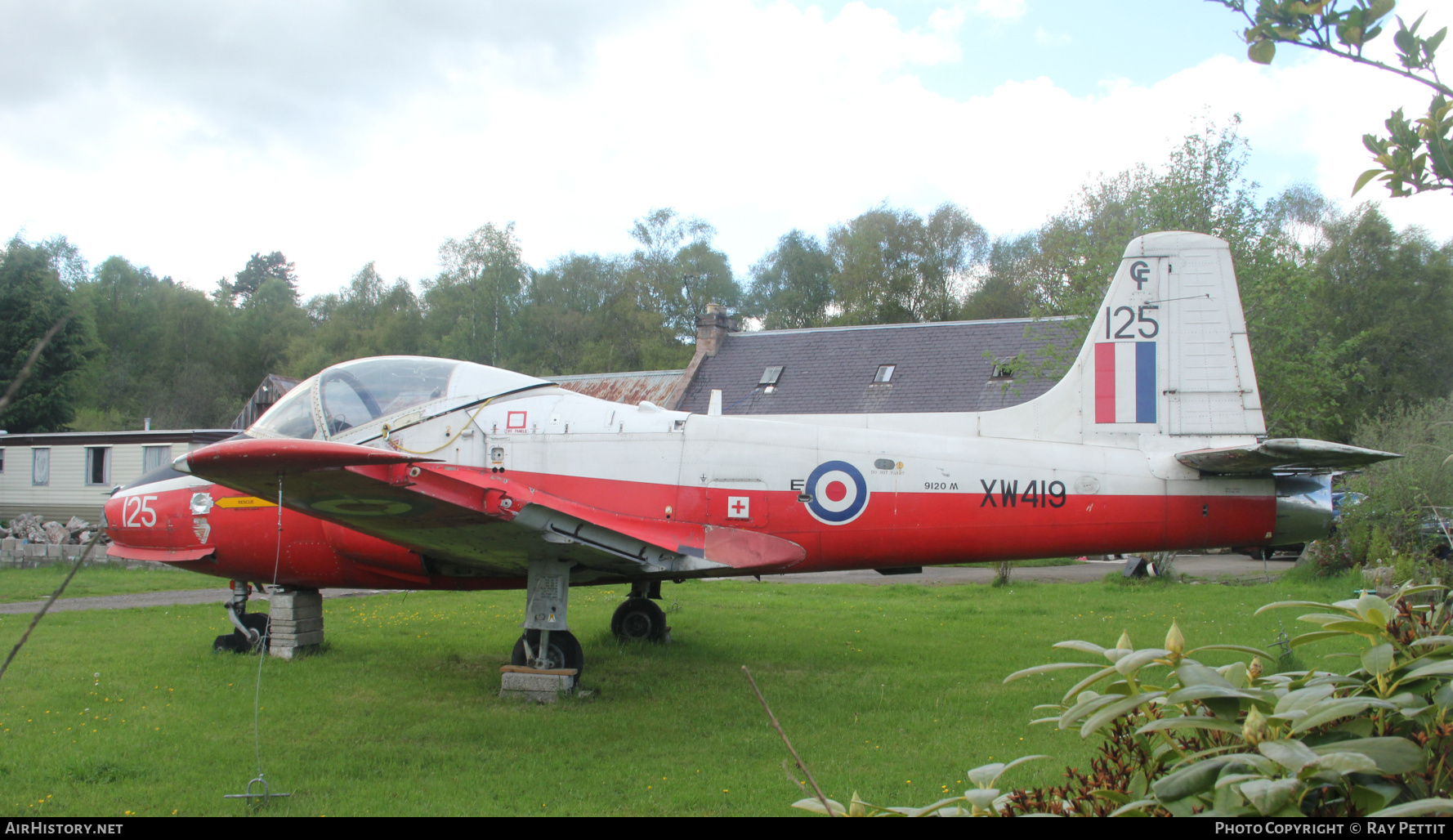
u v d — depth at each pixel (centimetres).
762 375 2791
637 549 694
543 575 697
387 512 626
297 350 5312
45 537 1931
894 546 742
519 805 437
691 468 739
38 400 2747
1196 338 750
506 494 623
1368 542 1462
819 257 5500
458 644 883
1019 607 1145
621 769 494
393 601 1259
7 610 1165
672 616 1086
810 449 745
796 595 1332
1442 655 220
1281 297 1423
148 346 5759
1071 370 767
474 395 754
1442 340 3188
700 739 557
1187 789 185
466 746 538
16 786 457
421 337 4881
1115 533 730
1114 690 232
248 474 561
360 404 755
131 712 605
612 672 758
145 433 2116
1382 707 189
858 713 620
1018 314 4894
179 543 809
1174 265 757
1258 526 725
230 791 454
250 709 615
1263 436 732
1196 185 1488
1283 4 221
